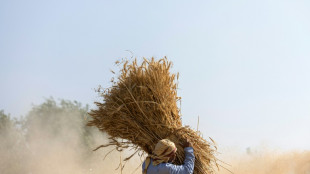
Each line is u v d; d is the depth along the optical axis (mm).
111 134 5430
